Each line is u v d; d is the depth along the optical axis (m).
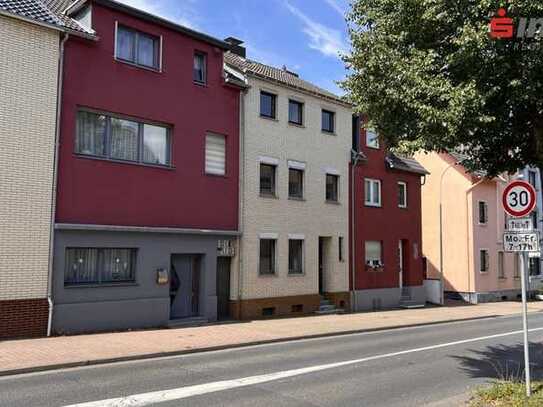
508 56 8.70
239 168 20.41
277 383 9.59
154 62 17.88
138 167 17.05
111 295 15.99
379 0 10.49
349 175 25.67
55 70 15.11
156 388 9.01
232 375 10.22
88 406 7.77
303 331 16.80
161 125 17.98
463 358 12.66
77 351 12.12
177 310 18.22
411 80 9.38
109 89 16.42
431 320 21.69
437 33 9.62
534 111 9.36
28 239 14.27
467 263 33.84
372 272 26.50
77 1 16.52
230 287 20.22
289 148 22.61
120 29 16.95
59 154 15.10
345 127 25.56
